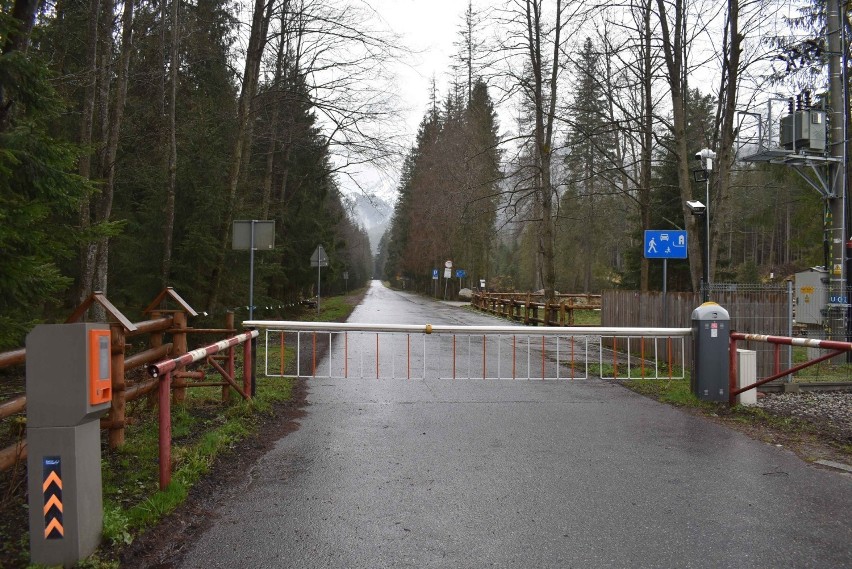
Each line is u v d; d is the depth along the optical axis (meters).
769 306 11.19
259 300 19.53
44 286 6.20
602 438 7.14
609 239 47.50
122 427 6.14
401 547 4.22
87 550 3.80
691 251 16.95
